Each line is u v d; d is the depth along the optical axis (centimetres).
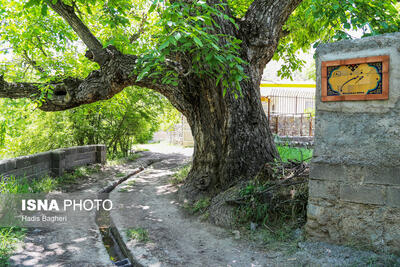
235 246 400
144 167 1186
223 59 397
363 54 335
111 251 432
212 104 592
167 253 388
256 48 578
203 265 353
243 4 808
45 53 980
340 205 351
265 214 441
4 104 970
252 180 521
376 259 312
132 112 1413
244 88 571
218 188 584
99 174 966
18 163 675
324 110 361
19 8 729
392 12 503
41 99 677
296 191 439
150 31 1092
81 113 1170
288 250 366
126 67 609
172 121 1806
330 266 315
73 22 633
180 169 959
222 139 588
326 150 361
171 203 619
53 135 1173
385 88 325
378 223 330
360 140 341
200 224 488
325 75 356
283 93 1509
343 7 443
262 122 590
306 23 803
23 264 345
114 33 826
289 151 830
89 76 664
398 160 322
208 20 425
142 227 486
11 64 948
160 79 604
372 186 333
